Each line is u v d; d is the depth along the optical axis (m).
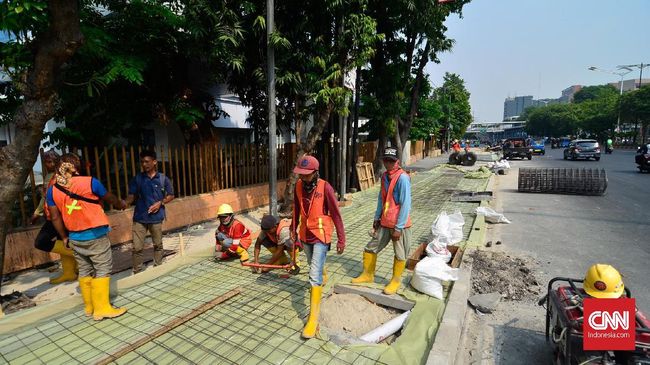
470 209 9.05
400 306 3.89
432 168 21.91
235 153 9.11
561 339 2.70
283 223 4.77
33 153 3.87
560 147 49.81
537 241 6.57
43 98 3.71
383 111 12.89
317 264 3.34
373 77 12.87
